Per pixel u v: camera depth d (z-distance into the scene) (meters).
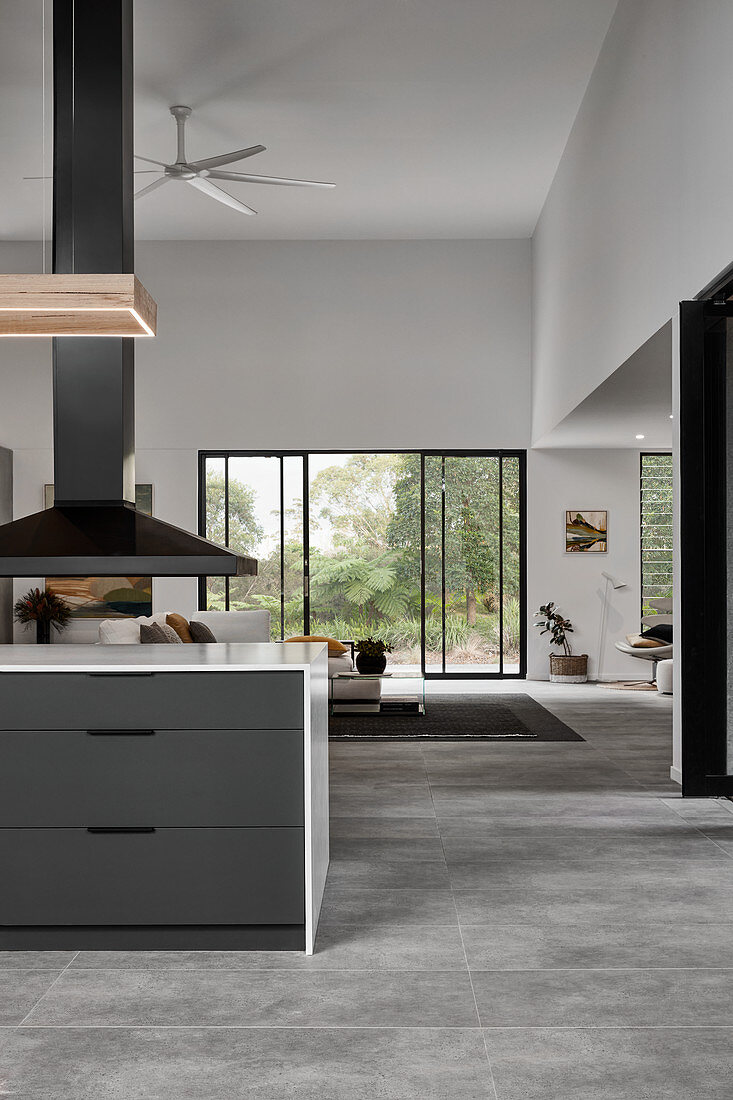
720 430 4.81
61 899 2.90
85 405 3.41
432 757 5.96
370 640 8.04
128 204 3.47
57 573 3.13
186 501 10.41
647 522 10.56
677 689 5.09
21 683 2.91
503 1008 2.46
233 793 2.90
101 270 3.36
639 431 9.19
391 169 8.45
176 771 2.91
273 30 6.15
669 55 5.00
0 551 3.14
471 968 2.71
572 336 7.88
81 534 3.25
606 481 10.53
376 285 10.45
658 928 3.02
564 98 7.20
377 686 7.95
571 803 4.70
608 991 2.56
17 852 2.91
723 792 4.74
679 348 4.81
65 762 2.91
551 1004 2.48
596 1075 2.12
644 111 5.50
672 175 4.98
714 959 2.77
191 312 10.45
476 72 6.76
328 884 3.46
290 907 2.88
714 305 4.70
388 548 10.53
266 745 2.90
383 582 10.50
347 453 10.52
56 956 2.86
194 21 6.04
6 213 9.28
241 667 2.90
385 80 6.83
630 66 5.77
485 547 10.55
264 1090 2.07
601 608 10.52
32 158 7.96
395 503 10.53
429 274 10.45
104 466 3.41
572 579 10.53
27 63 6.43
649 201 5.42
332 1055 2.22
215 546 3.27
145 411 10.43
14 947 2.91
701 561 4.79
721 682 4.79
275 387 10.45
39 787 2.91
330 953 2.84
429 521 10.53
